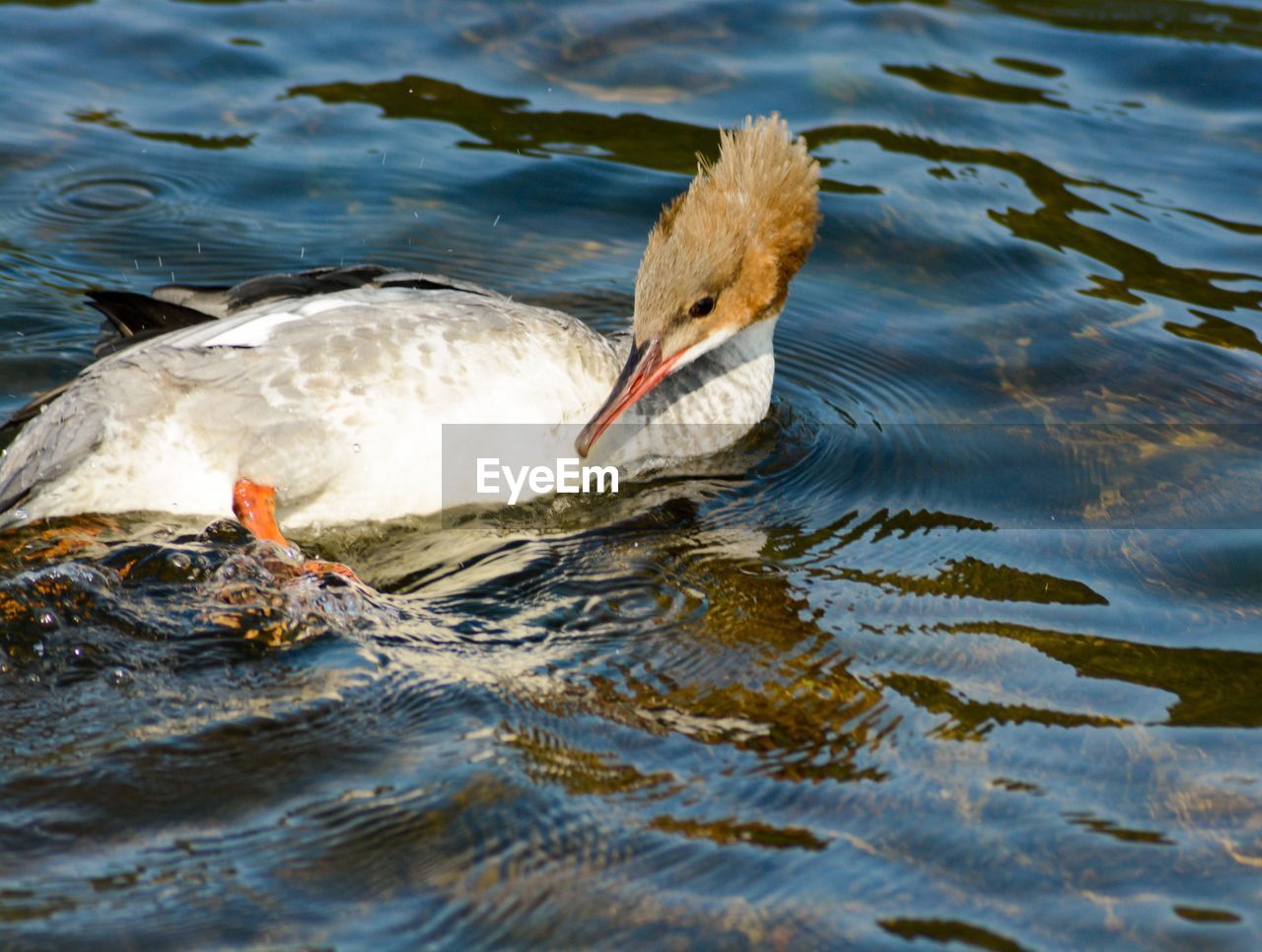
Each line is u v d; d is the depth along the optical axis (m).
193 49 14.77
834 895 5.91
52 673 7.24
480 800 6.41
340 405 8.47
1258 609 8.27
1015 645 7.85
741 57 15.12
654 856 6.10
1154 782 6.75
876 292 12.06
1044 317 11.68
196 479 8.54
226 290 9.68
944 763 6.82
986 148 13.81
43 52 14.55
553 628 7.93
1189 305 11.81
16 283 11.41
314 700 7.13
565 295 11.78
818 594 8.32
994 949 5.66
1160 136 14.01
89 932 5.55
